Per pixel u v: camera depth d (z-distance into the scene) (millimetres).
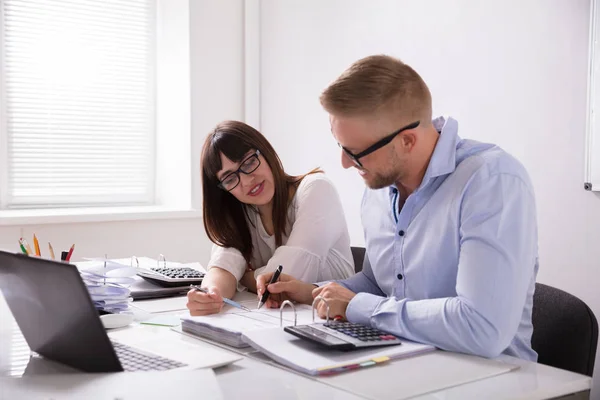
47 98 3502
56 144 3539
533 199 1228
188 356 1092
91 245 3248
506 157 1253
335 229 1882
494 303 1120
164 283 1822
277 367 1070
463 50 2611
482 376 1013
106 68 3648
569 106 2211
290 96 3512
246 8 3594
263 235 1965
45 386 938
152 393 897
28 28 3445
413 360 1099
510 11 2410
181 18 3527
